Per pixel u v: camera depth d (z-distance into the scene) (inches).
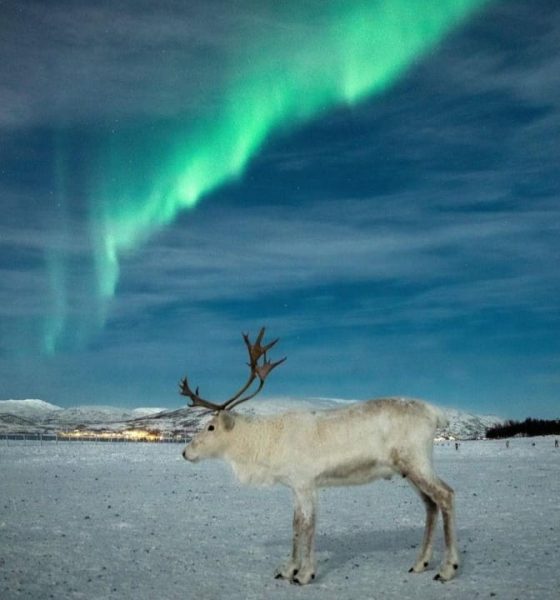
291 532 569.0
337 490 960.3
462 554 458.9
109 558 454.0
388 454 403.5
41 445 2878.9
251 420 420.5
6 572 407.8
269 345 443.8
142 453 2154.3
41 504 780.0
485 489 958.4
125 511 716.0
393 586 371.2
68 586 372.8
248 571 413.4
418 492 416.5
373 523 623.8
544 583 370.9
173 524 618.2
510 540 514.9
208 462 1691.7
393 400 415.8
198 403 434.0
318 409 426.9
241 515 684.1
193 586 374.0
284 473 407.8
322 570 415.2
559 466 1517.0
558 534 542.6
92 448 2576.3
